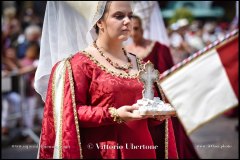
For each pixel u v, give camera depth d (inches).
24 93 296.8
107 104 104.7
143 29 218.5
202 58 203.3
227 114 354.9
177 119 200.4
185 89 201.8
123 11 107.9
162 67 211.6
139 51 211.2
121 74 107.4
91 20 110.0
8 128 288.5
